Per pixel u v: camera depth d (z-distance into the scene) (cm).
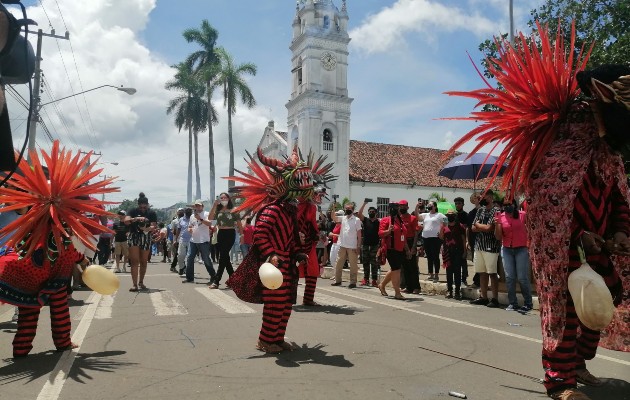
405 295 1012
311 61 3897
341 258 1195
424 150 4647
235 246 2108
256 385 396
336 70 3972
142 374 425
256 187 562
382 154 4416
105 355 491
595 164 355
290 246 512
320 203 577
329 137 3938
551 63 360
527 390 387
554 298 346
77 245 535
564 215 347
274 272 455
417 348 529
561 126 368
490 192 857
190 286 1116
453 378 419
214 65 3894
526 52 368
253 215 575
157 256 3108
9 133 314
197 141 4972
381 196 4084
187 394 373
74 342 543
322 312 770
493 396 373
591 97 356
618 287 369
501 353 510
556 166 355
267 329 502
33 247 446
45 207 452
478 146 397
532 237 364
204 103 4531
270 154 4538
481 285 880
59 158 459
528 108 366
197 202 1169
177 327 635
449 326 660
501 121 378
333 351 514
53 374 423
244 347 526
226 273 1462
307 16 3984
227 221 1072
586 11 1227
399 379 415
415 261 1055
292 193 510
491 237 857
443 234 984
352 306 837
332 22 3994
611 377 429
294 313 761
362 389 388
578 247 347
